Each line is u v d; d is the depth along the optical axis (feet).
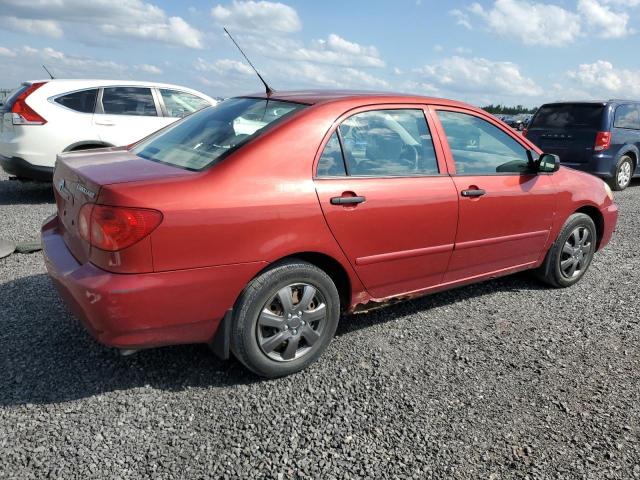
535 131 36.32
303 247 9.90
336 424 8.93
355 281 10.99
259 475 7.71
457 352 11.59
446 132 12.54
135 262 8.44
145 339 8.89
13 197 26.89
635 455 8.46
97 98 25.90
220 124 11.10
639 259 19.15
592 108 33.73
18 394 9.34
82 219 8.89
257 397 9.63
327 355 11.25
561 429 9.04
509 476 7.91
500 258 13.75
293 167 9.90
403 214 11.19
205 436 8.50
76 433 8.40
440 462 8.14
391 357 11.25
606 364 11.30
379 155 11.24
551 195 14.37
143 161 10.46
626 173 35.24
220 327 9.55
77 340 11.31
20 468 7.61
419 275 12.07
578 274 15.97
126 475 7.60
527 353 11.66
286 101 11.28
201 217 8.79
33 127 24.25
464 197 12.29
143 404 9.26
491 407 9.59
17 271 15.21
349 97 11.25
